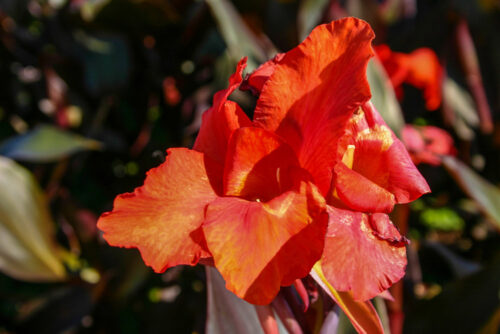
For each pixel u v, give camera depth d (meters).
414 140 0.70
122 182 1.05
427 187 0.37
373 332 0.37
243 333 0.44
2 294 0.78
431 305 0.54
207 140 0.39
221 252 0.34
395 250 0.35
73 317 0.70
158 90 1.04
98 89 0.96
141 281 0.71
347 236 0.35
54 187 0.87
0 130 1.06
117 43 0.99
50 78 0.98
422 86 0.85
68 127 0.99
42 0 1.03
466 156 0.86
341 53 0.35
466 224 0.94
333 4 0.81
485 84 0.92
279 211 0.35
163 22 0.94
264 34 0.90
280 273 0.34
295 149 0.37
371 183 0.36
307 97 0.36
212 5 0.67
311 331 0.42
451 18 0.89
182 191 0.36
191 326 0.71
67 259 0.81
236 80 0.38
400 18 1.06
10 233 0.68
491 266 0.54
